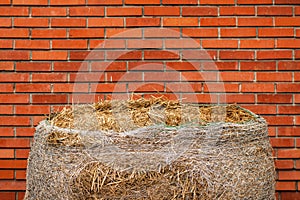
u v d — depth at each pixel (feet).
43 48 12.22
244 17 12.19
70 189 9.20
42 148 9.66
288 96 12.19
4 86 12.22
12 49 12.23
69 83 12.23
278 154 12.20
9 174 12.23
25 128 12.24
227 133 9.41
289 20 12.18
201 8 12.20
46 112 12.23
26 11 12.22
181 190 8.98
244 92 12.19
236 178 9.23
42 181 9.54
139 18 12.21
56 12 12.22
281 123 12.21
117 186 8.96
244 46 12.19
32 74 12.23
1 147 12.22
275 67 12.19
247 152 9.46
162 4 12.19
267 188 9.76
